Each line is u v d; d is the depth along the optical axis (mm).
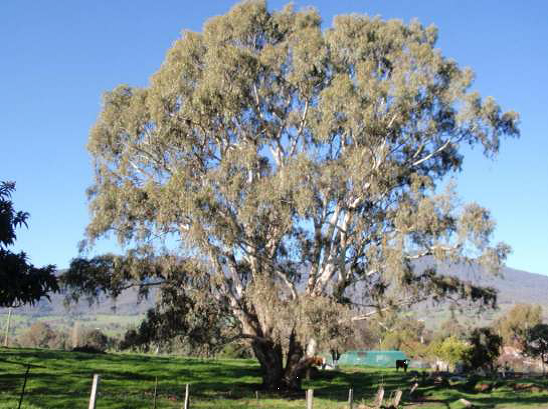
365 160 28875
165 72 30047
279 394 29562
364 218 30375
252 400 26672
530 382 40719
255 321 31516
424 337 81250
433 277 32938
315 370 40812
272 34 33906
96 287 29156
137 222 29438
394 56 31609
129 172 31594
